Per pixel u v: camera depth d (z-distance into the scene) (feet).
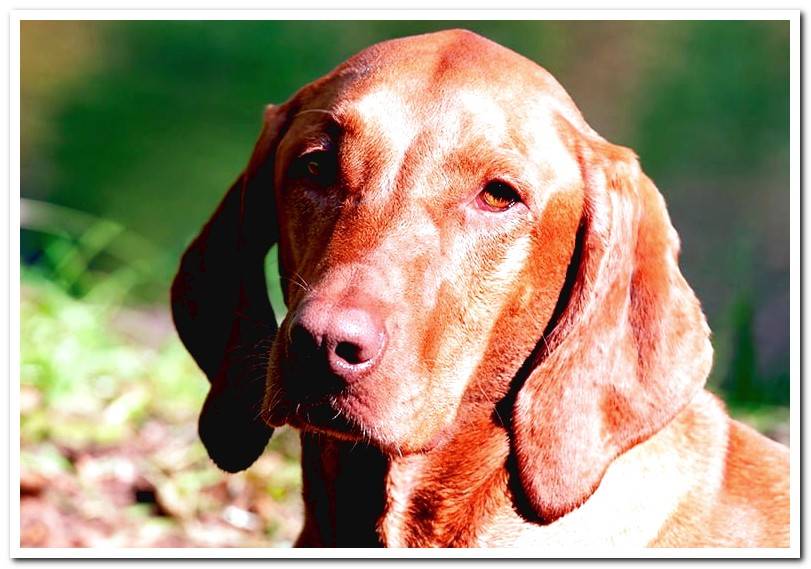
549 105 14.28
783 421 25.25
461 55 14.19
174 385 25.32
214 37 85.15
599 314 14.02
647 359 14.10
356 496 14.32
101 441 22.74
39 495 20.53
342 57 82.89
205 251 15.90
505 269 13.64
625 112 66.33
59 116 67.36
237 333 15.35
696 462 14.58
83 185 54.75
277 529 20.98
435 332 13.17
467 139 13.50
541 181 13.74
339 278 12.72
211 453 15.31
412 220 13.28
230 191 15.84
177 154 61.00
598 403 13.93
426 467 14.14
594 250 14.01
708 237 48.42
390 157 13.52
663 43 77.66
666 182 55.16
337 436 12.71
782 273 43.34
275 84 77.71
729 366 27.32
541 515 13.79
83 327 26.02
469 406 13.99
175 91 74.74
